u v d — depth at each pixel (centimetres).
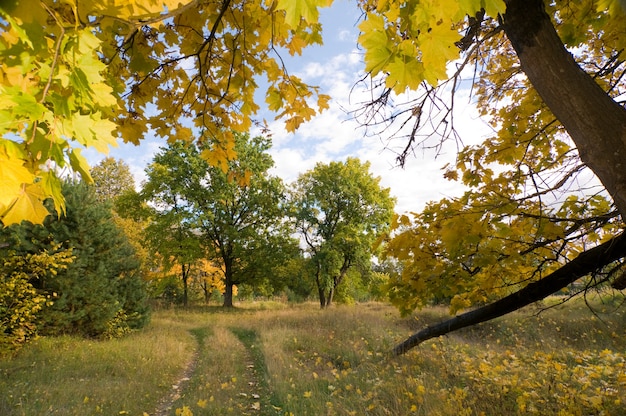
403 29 108
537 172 272
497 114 356
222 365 730
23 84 76
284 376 583
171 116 255
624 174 120
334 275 2369
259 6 203
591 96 132
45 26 79
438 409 341
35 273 789
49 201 1005
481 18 205
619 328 821
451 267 267
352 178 2483
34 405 463
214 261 2547
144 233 2308
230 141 281
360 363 645
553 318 981
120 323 1149
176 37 217
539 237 257
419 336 533
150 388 581
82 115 81
